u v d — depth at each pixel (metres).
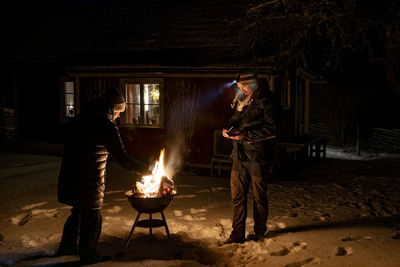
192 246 4.43
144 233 4.89
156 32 12.88
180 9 13.59
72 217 3.95
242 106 4.59
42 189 7.42
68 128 3.74
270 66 9.45
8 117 16.05
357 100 16.23
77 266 3.62
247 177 4.59
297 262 3.69
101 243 4.43
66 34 14.92
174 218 5.69
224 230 5.17
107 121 3.66
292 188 8.09
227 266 3.81
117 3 15.49
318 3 8.65
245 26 10.09
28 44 14.98
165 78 10.90
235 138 4.46
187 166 10.80
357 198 7.21
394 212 6.23
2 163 10.26
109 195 7.09
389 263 3.44
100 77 11.56
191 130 10.77
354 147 16.08
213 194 7.35
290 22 9.29
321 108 17.09
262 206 4.57
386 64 9.55
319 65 13.33
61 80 13.25
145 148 11.34
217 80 10.36
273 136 4.40
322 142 12.53
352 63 16.02
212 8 12.98
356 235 4.57
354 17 8.58
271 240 4.50
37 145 13.81
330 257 3.74
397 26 8.67
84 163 3.61
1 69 16.47
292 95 12.04
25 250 4.14
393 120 16.33
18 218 5.54
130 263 3.64
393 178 9.34
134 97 11.69
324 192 7.73
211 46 10.97
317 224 5.44
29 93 14.69
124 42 12.96
